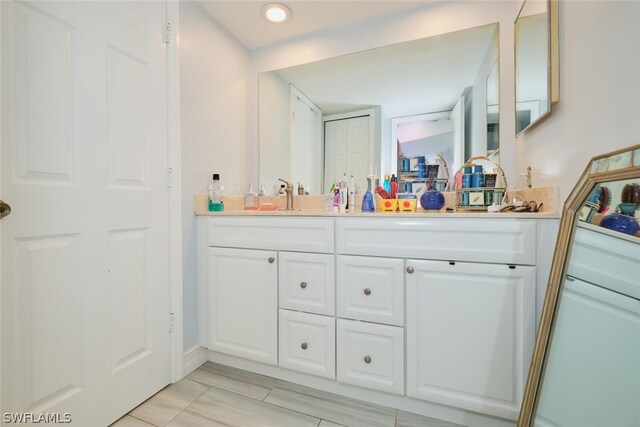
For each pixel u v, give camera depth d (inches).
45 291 37.6
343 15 69.0
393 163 70.8
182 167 58.7
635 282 25.0
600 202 30.4
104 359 44.2
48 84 37.9
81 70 41.4
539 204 45.1
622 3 28.7
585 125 34.8
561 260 34.8
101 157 44.1
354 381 49.6
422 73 68.0
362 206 62.1
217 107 69.3
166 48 55.8
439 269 44.4
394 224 47.0
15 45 34.7
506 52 59.6
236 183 76.4
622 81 28.7
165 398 51.3
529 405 35.0
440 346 44.6
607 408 27.0
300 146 78.7
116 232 46.4
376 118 72.0
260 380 56.9
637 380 24.5
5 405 34.0
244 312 58.0
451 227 44.0
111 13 45.6
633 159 26.5
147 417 46.6
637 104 26.7
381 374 47.9
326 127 76.4
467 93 64.2
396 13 68.4
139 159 50.1
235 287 58.7
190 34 61.2
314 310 52.3
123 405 46.7
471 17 62.4
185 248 59.1
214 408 48.8
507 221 41.4
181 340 57.3
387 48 69.6
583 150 35.2
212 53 67.8
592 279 30.2
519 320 40.8
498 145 60.0
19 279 35.1
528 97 49.6
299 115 78.2
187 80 60.3
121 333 46.8
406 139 69.7
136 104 49.6
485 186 55.5
